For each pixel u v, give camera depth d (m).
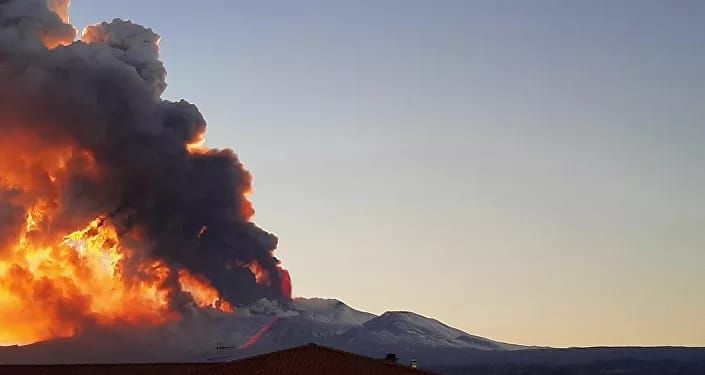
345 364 62.88
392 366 63.59
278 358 64.06
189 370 74.25
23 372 74.88
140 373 75.75
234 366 63.03
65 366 76.88
